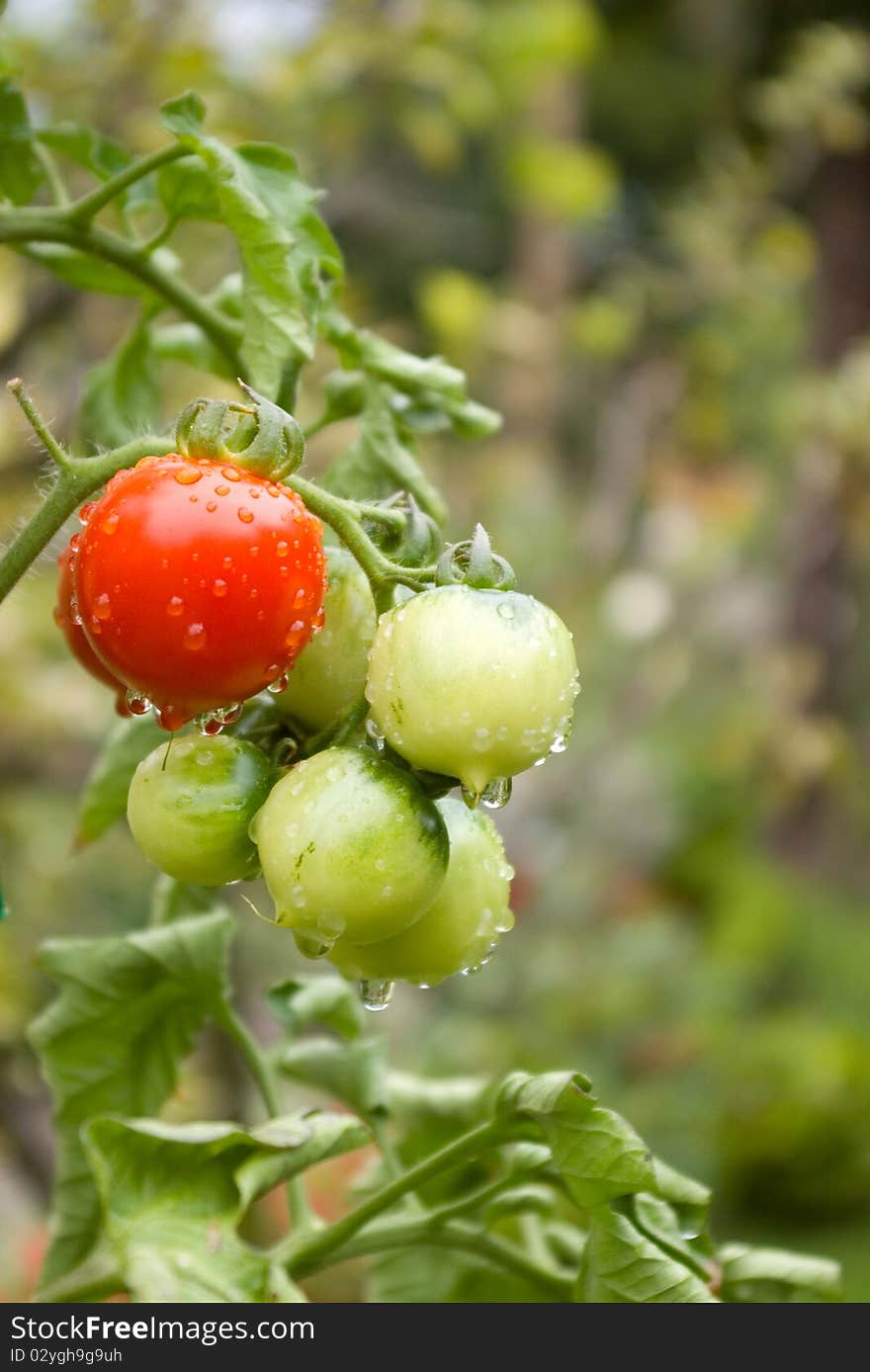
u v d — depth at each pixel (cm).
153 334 88
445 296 285
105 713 182
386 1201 77
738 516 380
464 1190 88
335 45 190
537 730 70
